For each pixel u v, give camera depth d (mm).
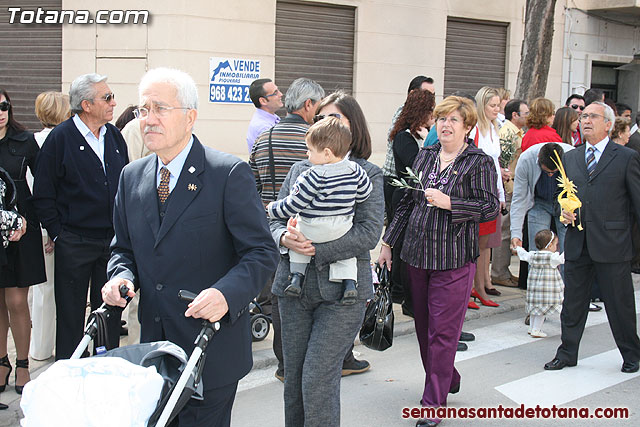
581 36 14781
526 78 11414
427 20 12281
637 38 15695
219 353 3020
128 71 10203
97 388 2430
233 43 10430
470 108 4664
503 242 8547
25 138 5039
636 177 5488
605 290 5672
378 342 4586
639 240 5723
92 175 4988
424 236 4598
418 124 6805
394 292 7578
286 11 10992
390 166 7293
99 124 5043
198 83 10227
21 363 4988
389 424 4664
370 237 3785
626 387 5387
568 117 8320
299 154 5195
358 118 4082
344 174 3732
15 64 10703
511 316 7480
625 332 5684
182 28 10055
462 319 4609
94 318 2908
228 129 10508
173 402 2570
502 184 7594
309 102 5289
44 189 4926
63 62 10414
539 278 6656
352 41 11664
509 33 13375
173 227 3008
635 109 16188
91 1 10258
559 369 5785
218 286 2832
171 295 3000
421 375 5633
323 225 3682
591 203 5566
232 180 3064
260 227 3070
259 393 5238
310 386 3662
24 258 4855
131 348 2838
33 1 10539
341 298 3742
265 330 6266
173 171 3076
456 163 4633
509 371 5738
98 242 5059
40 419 2393
